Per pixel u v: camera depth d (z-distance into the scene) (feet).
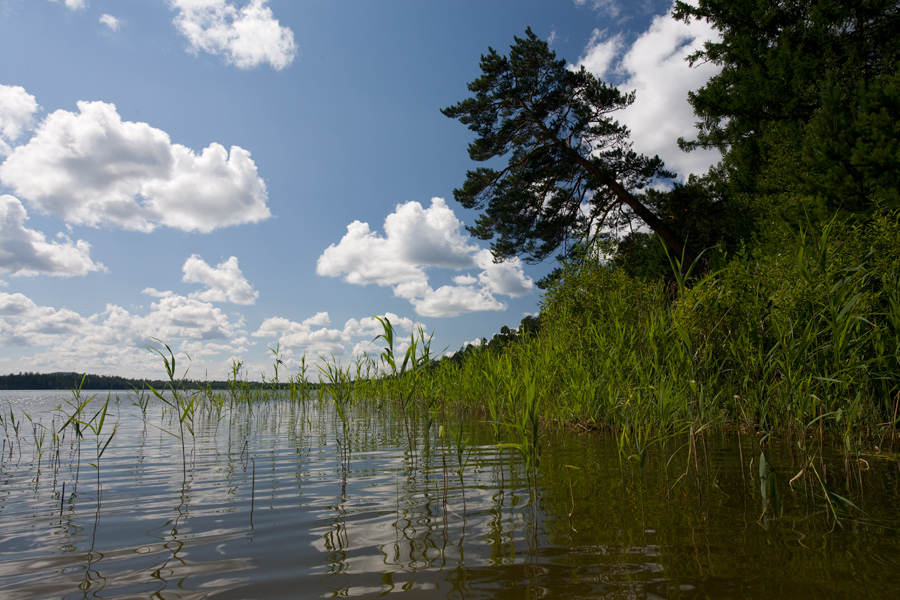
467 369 30.17
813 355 14.02
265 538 9.41
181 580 7.54
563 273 31.53
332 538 9.35
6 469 16.78
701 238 61.31
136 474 15.65
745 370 15.56
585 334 24.75
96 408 48.52
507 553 8.38
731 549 8.29
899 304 14.16
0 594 7.07
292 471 15.80
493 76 63.98
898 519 9.59
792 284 16.34
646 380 16.42
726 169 67.10
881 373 15.20
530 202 69.26
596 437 20.62
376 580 7.42
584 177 66.08
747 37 55.47
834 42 50.49
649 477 13.53
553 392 23.63
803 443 12.96
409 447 19.66
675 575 7.34
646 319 18.86
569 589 6.93
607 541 8.81
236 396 42.80
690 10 60.08
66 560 8.41
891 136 29.22
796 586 6.91
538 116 65.00
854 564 7.57
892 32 49.42
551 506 11.09
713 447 17.13
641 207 62.49
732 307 17.24
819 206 30.66
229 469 16.34
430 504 11.58
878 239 17.39
